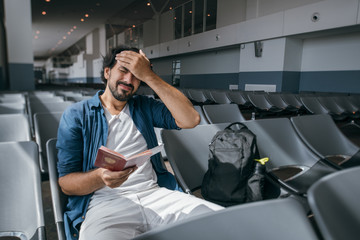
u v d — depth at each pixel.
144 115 1.50
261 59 12.81
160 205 1.28
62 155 1.26
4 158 1.16
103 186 1.29
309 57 12.13
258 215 0.59
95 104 1.35
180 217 1.23
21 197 1.13
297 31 10.79
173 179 1.55
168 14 18.17
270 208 0.60
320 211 0.60
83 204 1.25
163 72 19.61
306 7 10.35
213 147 1.60
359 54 10.30
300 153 2.14
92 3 16.97
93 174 1.15
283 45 11.76
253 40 12.75
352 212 0.69
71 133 1.28
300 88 12.66
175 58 19.72
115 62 1.30
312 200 0.60
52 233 1.85
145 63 1.31
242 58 13.84
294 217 0.60
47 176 2.14
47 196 2.40
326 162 1.99
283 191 1.55
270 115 7.53
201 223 0.55
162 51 19.23
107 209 1.22
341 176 0.74
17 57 10.67
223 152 1.55
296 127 2.21
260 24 12.30
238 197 1.50
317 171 1.93
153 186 1.40
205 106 3.12
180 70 19.69
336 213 0.65
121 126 1.40
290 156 2.11
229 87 15.55
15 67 10.70
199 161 1.78
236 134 1.59
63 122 1.30
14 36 10.55
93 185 1.17
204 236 0.54
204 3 15.42
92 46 27.12
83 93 6.23
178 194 1.36
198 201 1.30
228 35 13.98
